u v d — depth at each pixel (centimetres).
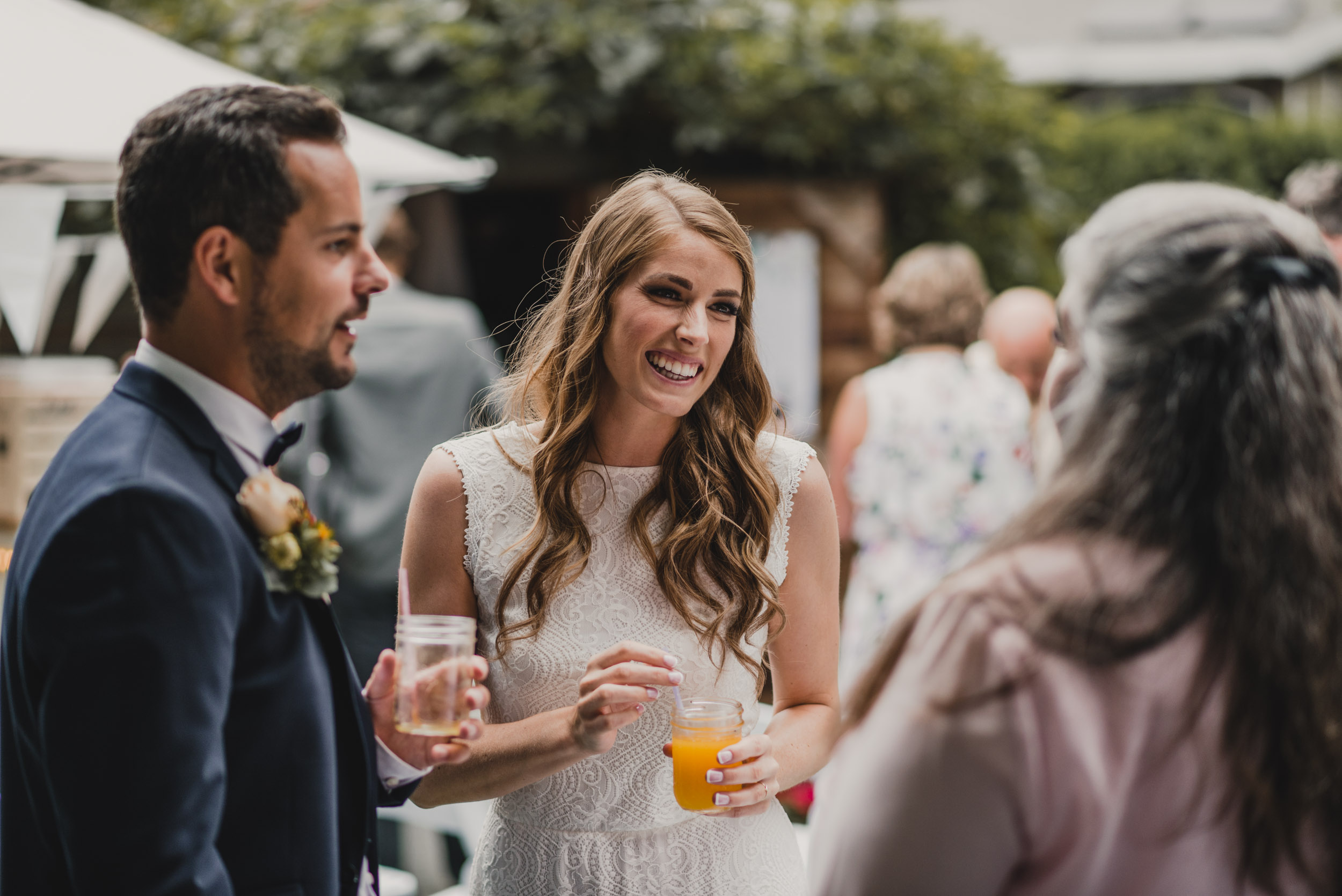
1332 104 1048
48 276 345
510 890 167
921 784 98
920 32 562
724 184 549
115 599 105
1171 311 96
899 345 332
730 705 151
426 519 172
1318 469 94
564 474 168
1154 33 1016
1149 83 1002
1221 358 96
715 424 174
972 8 1038
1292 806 93
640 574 171
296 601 123
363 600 343
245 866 117
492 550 170
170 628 106
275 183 117
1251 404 95
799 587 179
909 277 330
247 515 120
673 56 521
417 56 511
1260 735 93
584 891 164
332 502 339
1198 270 96
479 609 174
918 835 98
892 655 105
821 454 553
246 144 116
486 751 157
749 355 174
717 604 167
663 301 160
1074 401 105
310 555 122
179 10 532
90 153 230
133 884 104
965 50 575
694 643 169
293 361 122
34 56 248
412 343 350
